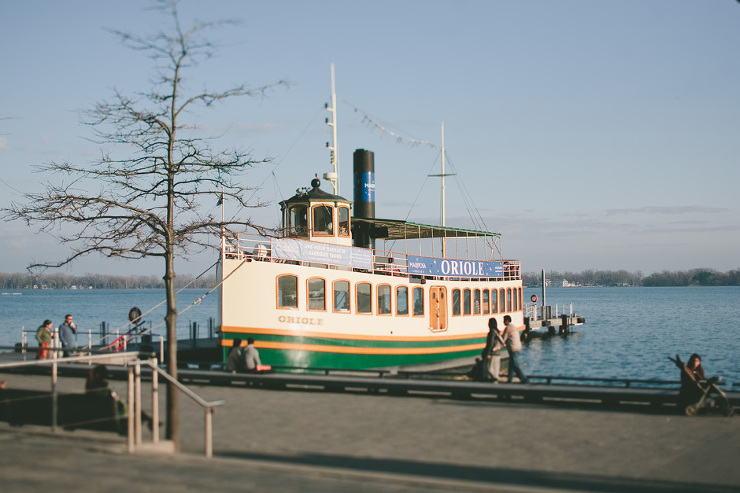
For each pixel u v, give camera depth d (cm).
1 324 8669
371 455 1307
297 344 2762
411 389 2069
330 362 2892
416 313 3412
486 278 4119
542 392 1922
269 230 2223
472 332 3884
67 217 1845
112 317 10325
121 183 1911
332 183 3434
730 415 1725
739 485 1115
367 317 3081
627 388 1909
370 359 3097
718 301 17462
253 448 1354
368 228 3697
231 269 2598
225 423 1627
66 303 17988
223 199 2069
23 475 1054
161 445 1259
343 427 1582
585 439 1456
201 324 8312
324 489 985
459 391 2017
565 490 978
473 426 1596
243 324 2608
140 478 1039
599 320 9662
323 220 3198
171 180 1869
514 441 1435
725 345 5866
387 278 3219
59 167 1881
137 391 1258
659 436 1488
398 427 1584
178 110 1828
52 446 1259
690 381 1753
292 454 1306
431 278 3603
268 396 2080
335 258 2958
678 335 6950
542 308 7056
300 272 2789
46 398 1397
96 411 1335
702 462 1263
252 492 968
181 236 2025
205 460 1149
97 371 1466
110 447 1234
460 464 1241
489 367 2345
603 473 1184
